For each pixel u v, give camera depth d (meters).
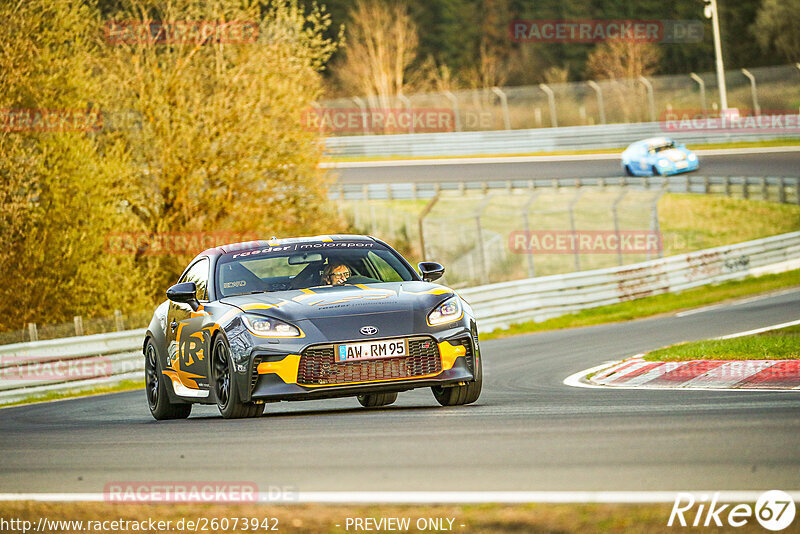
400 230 141.12
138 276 90.62
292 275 29.75
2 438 28.33
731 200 143.00
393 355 25.97
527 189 152.50
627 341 56.34
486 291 78.94
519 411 25.23
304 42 101.00
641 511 13.37
